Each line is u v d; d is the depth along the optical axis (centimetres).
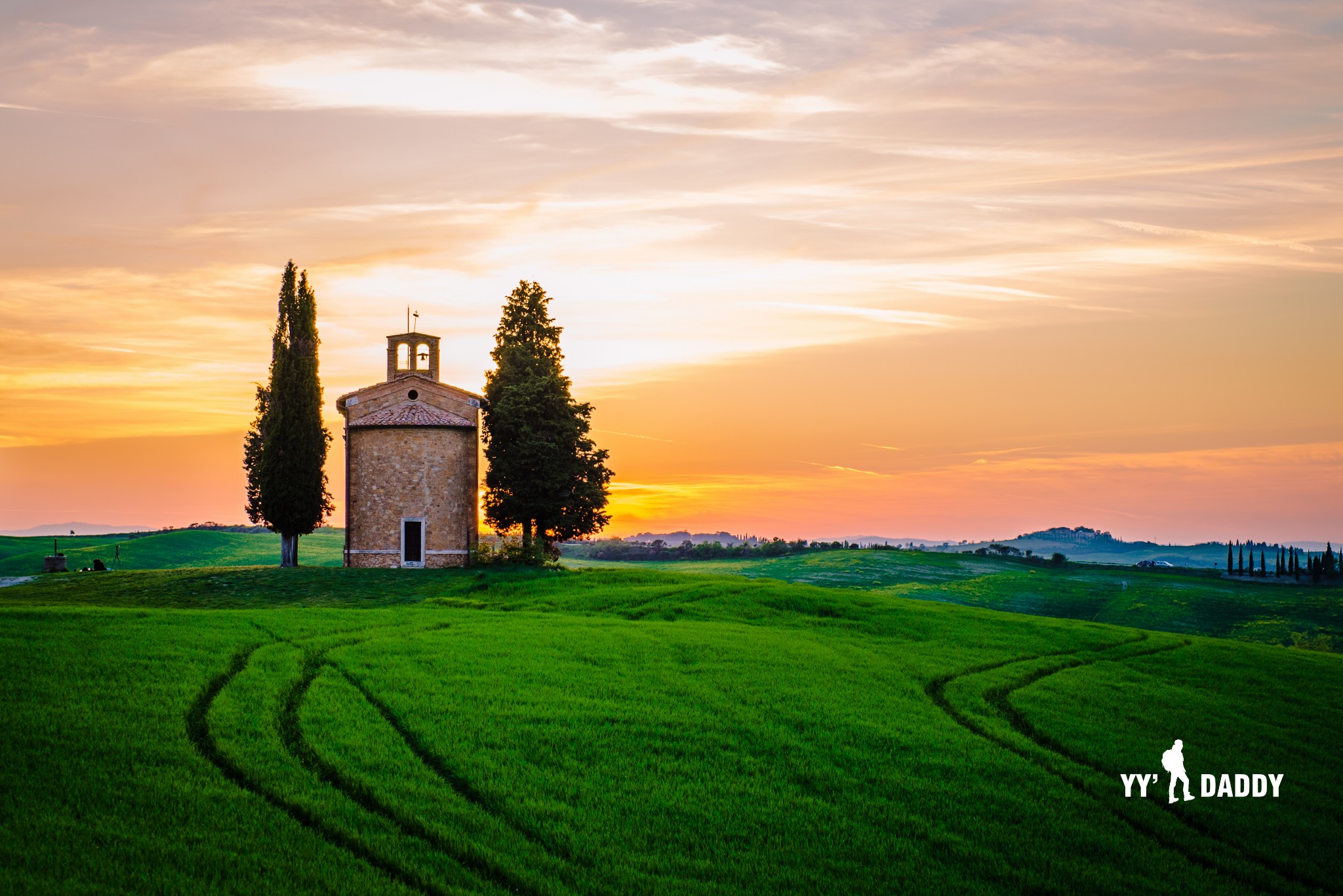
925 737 2883
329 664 3372
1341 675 4178
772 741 2770
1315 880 2172
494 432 7300
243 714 2662
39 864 1747
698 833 2148
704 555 17288
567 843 2044
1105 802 2519
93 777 2152
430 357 7250
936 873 2019
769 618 5038
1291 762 2944
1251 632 10794
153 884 1703
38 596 5638
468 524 6744
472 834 2042
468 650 3672
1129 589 13762
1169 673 4059
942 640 4597
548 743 2645
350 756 2422
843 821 2255
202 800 2069
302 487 6788
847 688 3412
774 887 1916
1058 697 3500
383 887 1756
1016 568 15950
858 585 12950
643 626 4456
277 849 1878
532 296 7788
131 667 3078
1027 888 1992
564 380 7475
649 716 2917
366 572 6231
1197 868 2148
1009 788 2533
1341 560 17850
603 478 7506
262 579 5972
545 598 5447
